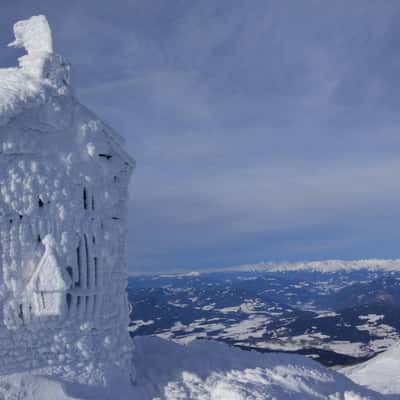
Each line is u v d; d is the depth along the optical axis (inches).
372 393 684.7
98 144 538.6
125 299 576.7
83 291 505.4
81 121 534.6
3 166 459.5
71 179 510.9
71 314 492.1
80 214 514.0
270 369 632.4
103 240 537.6
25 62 534.0
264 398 532.1
